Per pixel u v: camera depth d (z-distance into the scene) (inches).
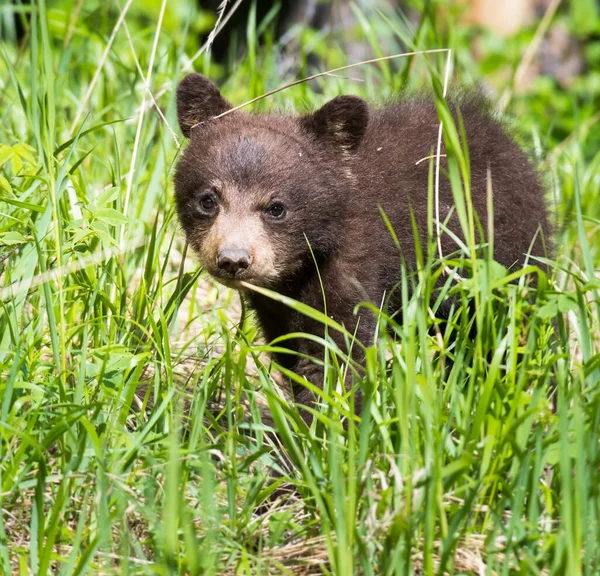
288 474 313.6
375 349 280.8
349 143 405.1
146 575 243.6
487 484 263.6
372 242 398.9
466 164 300.0
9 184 369.1
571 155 649.0
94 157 503.5
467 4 731.4
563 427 240.7
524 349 304.2
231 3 928.9
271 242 381.1
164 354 341.4
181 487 262.1
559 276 444.5
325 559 256.4
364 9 877.2
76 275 370.9
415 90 496.7
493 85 906.1
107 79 568.4
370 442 282.4
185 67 422.9
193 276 394.0
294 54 780.0
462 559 251.6
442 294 318.7
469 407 285.9
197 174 390.0
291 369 403.5
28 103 399.2
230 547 257.8
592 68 1010.1
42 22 345.7
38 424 299.3
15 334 323.6
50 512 271.9
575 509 231.5
